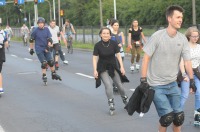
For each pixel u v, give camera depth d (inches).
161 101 252.8
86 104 433.1
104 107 414.0
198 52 324.5
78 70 759.7
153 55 253.6
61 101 455.8
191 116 357.4
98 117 371.2
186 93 314.0
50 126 345.4
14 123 360.8
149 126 331.6
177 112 259.8
